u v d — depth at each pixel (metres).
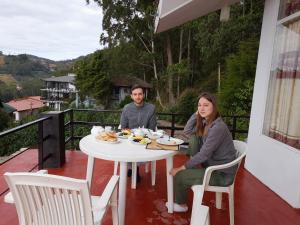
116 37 15.48
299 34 2.68
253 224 2.24
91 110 4.32
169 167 2.32
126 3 15.05
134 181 2.85
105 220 2.17
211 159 2.12
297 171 2.52
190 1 2.96
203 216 1.57
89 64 19.27
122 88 19.70
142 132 2.53
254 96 3.56
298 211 2.50
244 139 6.50
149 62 17.48
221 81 11.55
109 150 2.04
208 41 11.70
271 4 3.23
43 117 3.38
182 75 16.27
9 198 1.53
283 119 2.88
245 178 3.33
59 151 3.47
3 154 7.21
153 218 2.27
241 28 9.91
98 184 2.95
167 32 16.73
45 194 1.25
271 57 3.19
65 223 1.30
